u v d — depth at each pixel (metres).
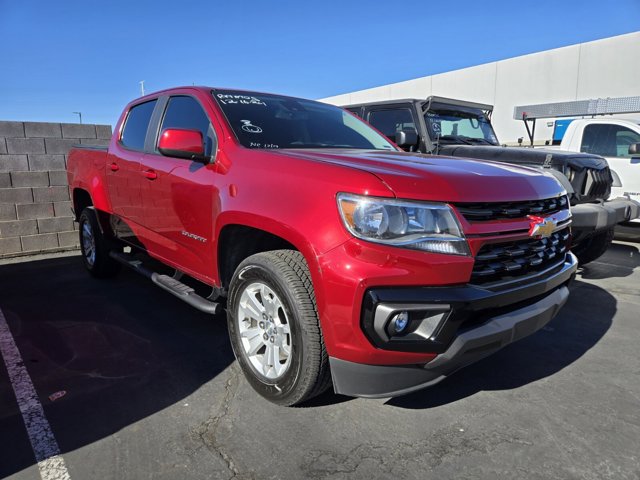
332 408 2.59
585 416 2.54
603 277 5.38
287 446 2.25
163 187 3.43
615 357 3.28
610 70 17.20
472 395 2.75
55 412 2.54
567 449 2.25
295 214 2.27
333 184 2.20
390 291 2.01
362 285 2.01
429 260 2.03
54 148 6.24
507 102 20.66
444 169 2.40
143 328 3.71
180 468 2.09
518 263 2.36
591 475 2.07
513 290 2.27
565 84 18.62
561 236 2.87
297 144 3.23
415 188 2.11
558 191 2.84
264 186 2.52
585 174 4.86
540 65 19.23
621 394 2.78
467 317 2.12
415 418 2.50
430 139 6.16
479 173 2.44
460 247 2.10
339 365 2.16
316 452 2.21
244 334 2.71
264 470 2.08
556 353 3.34
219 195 2.80
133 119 4.23
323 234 2.13
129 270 5.46
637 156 6.88
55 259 6.00
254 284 2.61
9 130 5.91
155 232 3.68
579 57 18.16
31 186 6.11
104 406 2.60
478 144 6.69
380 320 2.01
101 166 4.50
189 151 2.89
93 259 4.94
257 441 2.29
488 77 21.34
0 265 5.70
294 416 2.50
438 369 2.15
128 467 2.10
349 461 2.15
